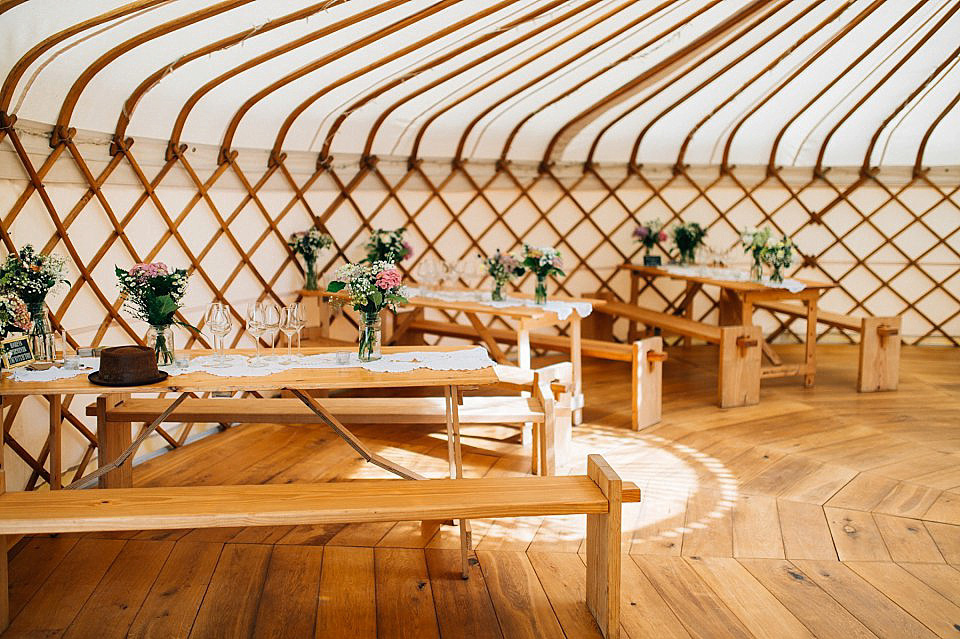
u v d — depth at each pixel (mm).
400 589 2398
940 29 4582
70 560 2562
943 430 4023
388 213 5133
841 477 3355
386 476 3373
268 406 3053
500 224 5594
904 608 2295
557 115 5195
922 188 5965
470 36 3744
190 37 3129
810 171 6008
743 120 5598
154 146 3697
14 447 2977
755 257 4793
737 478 3348
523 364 3814
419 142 5059
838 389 4855
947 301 6121
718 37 4270
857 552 2658
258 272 4422
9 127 2900
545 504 2072
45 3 2541
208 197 4031
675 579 2465
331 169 4746
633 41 4230
